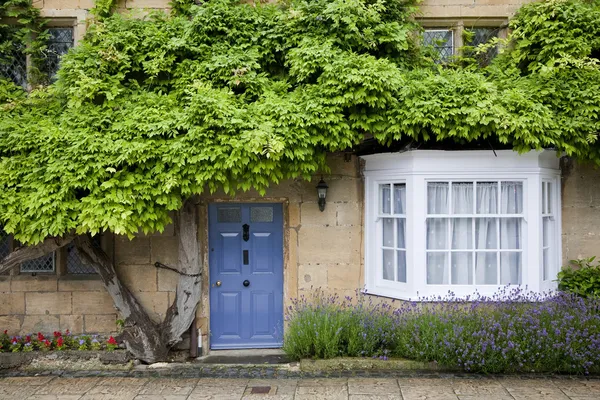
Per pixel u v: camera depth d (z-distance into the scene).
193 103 4.89
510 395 4.66
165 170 5.06
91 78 5.38
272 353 6.27
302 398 4.71
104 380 5.25
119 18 5.79
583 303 5.46
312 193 6.24
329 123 5.14
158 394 4.86
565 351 5.09
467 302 5.70
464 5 6.36
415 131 5.30
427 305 5.68
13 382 5.19
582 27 5.77
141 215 4.96
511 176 5.82
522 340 5.20
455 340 5.21
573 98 5.31
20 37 6.12
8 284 6.14
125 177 4.99
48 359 5.65
